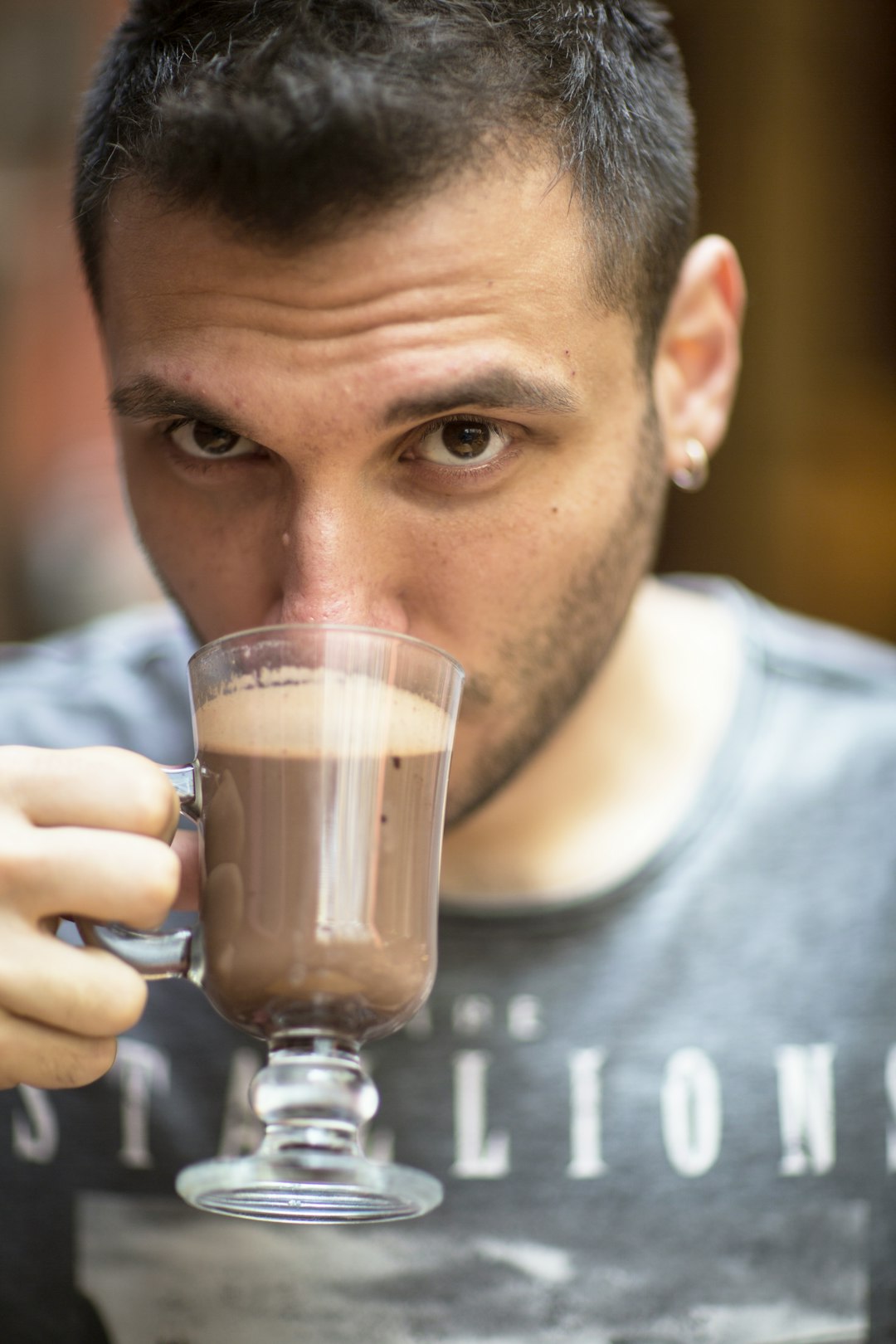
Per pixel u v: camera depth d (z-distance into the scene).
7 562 3.54
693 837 1.53
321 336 1.00
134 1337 1.41
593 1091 1.45
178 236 1.01
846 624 3.99
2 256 3.67
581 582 1.17
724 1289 1.41
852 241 3.91
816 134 3.88
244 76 0.98
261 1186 0.94
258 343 1.01
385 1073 1.45
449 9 1.03
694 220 1.39
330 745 0.93
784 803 1.56
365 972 0.94
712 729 1.59
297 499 1.06
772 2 3.82
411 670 0.95
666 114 1.29
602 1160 1.44
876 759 1.59
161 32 1.07
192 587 1.16
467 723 1.17
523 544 1.11
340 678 0.93
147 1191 1.44
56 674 1.79
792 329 3.92
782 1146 1.45
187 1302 1.41
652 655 1.62
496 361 1.02
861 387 3.95
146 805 0.94
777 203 3.88
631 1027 1.47
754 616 1.72
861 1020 1.49
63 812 0.94
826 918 1.52
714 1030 1.47
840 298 3.93
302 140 0.95
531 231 1.03
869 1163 1.46
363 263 0.99
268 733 0.94
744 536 3.98
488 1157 1.43
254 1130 1.46
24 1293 1.43
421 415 1.02
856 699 1.65
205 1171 0.97
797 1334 1.41
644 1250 1.42
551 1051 1.46
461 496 1.09
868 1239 1.44
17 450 3.62
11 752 0.97
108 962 0.94
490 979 1.47
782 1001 1.49
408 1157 1.43
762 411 3.95
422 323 1.00
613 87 1.16
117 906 0.92
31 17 3.74
